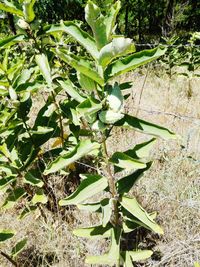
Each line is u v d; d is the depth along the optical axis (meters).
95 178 0.46
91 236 0.50
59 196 0.67
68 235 0.60
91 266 0.56
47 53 0.60
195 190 0.67
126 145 0.83
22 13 0.52
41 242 0.60
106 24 0.36
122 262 0.52
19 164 0.58
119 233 0.50
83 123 0.65
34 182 0.57
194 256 0.56
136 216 0.44
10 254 0.57
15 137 0.58
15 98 0.54
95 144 0.44
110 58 0.35
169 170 0.70
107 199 0.47
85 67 0.35
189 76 1.28
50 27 0.55
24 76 0.57
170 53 1.36
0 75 0.58
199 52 1.31
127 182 0.48
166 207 0.63
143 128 0.41
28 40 0.56
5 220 0.65
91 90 0.40
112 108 0.38
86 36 0.38
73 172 0.72
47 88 0.59
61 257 0.57
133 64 0.37
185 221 0.62
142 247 0.59
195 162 0.72
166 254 0.56
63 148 0.64
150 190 0.66
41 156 0.65
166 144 0.82
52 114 0.62
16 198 0.60
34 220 0.65
